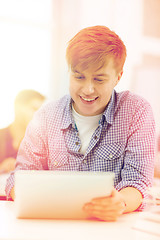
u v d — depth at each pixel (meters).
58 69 4.66
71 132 1.40
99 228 0.94
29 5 4.49
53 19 4.61
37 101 3.04
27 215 1.01
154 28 4.93
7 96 4.32
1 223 0.97
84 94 1.20
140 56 4.89
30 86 4.54
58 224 0.97
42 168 1.42
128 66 4.82
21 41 4.50
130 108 1.38
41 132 1.43
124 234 0.89
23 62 4.52
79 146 1.37
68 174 1.00
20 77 4.50
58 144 1.40
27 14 4.49
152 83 3.89
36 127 1.43
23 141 1.43
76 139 1.38
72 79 1.20
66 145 1.40
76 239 0.85
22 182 0.99
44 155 1.44
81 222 0.99
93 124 1.38
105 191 0.99
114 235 0.88
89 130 1.39
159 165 2.23
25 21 4.50
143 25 4.91
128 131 1.35
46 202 0.99
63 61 4.68
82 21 4.71
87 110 1.27
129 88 4.75
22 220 1.00
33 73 4.57
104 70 1.14
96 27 1.17
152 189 1.23
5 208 1.15
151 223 0.98
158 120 3.71
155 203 1.17
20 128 2.97
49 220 1.01
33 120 1.46
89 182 0.98
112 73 1.17
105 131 1.37
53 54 4.64
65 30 4.67
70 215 1.01
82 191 0.99
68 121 1.39
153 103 3.85
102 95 1.21
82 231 0.91
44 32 4.59
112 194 0.99
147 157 1.29
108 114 1.35
